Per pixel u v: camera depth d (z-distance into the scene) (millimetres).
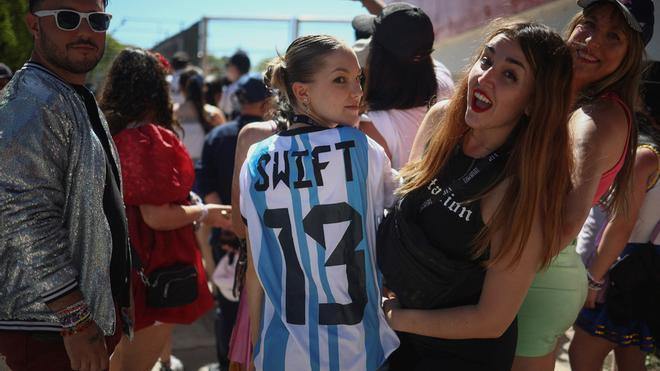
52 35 2016
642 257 2635
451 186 1894
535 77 1783
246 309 2627
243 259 2654
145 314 2896
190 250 3059
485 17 3775
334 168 1964
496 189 1807
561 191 1807
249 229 2039
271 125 2514
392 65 2592
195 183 4402
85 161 1988
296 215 1968
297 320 1960
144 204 2832
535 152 1765
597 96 2219
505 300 1809
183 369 4016
